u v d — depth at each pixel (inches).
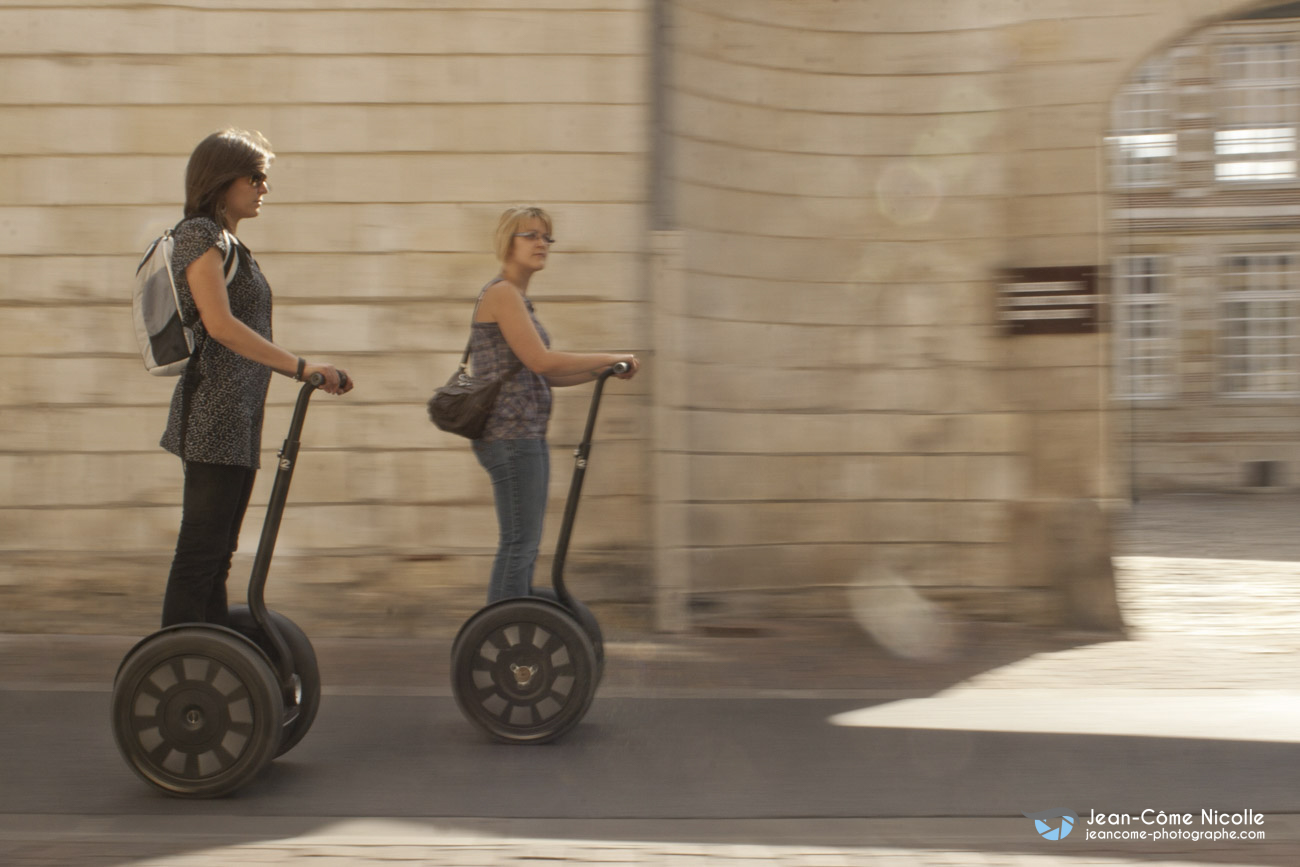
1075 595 448.1
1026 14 454.9
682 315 429.4
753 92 458.3
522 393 303.3
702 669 372.5
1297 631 455.8
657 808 247.1
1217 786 261.1
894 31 466.3
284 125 422.9
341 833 232.1
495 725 290.2
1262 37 1326.3
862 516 465.7
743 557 456.8
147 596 422.3
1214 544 805.2
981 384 463.5
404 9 422.0
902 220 467.8
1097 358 452.8
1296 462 1344.7
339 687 347.3
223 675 248.4
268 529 262.7
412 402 425.4
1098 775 268.4
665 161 438.0
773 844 227.8
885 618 457.4
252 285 262.7
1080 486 454.6
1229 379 1353.3
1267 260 1343.5
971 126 462.6
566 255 423.5
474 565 425.7
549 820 240.1
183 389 260.8
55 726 304.0
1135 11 447.5
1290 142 1330.0
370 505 425.4
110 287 422.6
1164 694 345.1
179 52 421.1
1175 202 1344.7
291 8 421.1
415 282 424.5
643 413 424.5
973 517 463.2
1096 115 450.6
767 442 460.1
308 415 424.5
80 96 420.8
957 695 342.6
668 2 440.1
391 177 423.8
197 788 249.1
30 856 219.1
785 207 463.2
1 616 421.4
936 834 233.1
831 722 311.0
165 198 422.3
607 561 424.5
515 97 423.5
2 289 422.3
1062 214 454.0
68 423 422.6
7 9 419.2
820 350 466.0
